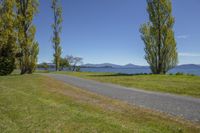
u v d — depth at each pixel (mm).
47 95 15125
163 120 9695
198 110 11672
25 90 16703
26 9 33250
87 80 29016
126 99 14805
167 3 40000
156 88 20172
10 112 9406
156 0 40344
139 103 13430
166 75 34656
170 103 13523
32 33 33938
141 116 10258
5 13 30266
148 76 33094
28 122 8219
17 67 34344
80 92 17297
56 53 63250
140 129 8094
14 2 30812
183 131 8352
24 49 33688
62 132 7371
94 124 8234
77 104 12500
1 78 25219
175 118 10070
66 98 14203
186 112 11195
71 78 32031
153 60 40844
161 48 40344
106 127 7965
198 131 8406
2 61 30922
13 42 31750
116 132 7516
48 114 9320
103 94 16969
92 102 13227
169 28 40188
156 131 8164
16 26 32000
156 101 14156
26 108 10141
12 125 7832
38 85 20172
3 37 30344
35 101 11758
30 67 34656
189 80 25812
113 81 27141
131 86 22250
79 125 8070
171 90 18766
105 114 10406
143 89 20109
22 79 24703
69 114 9453
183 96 16203
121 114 10531
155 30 40250
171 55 40312
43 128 7664
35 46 34531
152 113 10867
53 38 62375
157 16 40219
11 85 19203
